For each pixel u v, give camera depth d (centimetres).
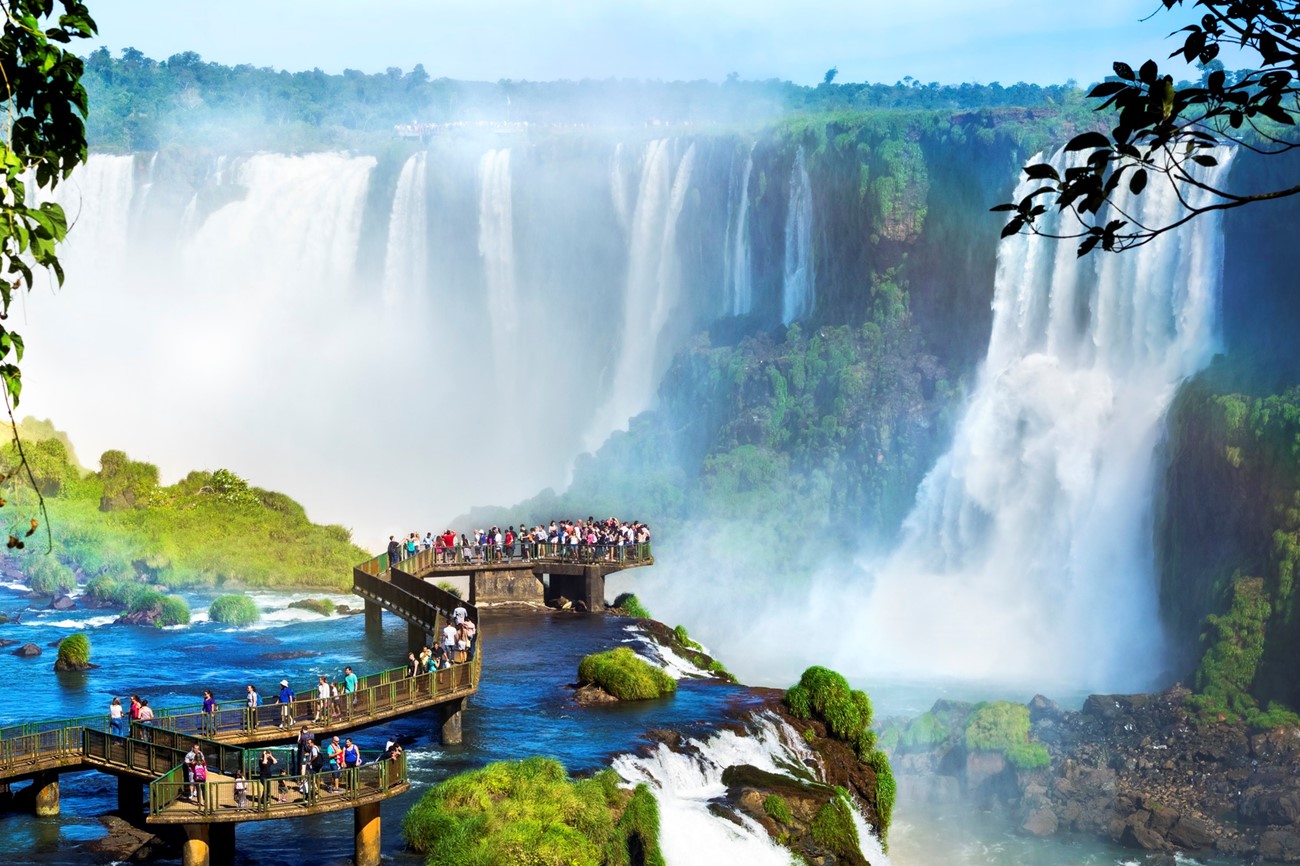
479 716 4934
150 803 3512
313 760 3622
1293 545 7631
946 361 11194
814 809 4272
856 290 11750
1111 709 7094
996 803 6394
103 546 8219
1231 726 6938
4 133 1330
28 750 3844
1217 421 8369
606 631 6538
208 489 9569
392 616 7100
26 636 6425
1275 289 8975
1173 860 5791
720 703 5178
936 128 11394
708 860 3925
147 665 5803
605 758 4319
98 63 19212
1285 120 1124
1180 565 8594
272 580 8088
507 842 3419
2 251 1282
